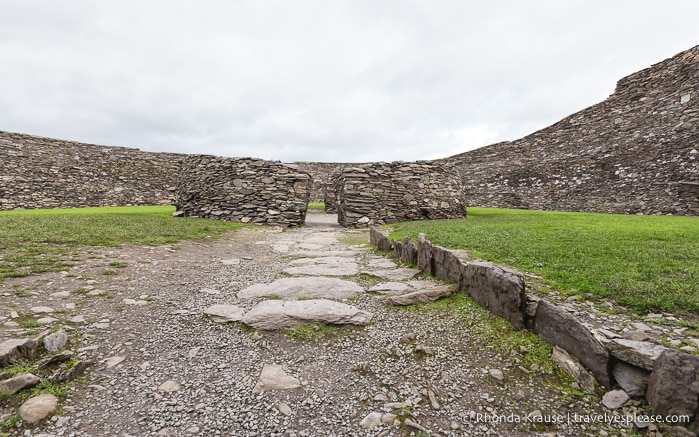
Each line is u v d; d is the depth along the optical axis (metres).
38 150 23.84
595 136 23.08
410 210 17.56
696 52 18.08
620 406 2.78
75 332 3.94
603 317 3.84
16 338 3.51
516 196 24.48
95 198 25.86
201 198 16.67
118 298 5.06
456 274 5.54
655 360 2.73
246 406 2.95
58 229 9.21
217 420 2.76
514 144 29.00
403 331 4.33
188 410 2.86
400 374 3.45
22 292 4.84
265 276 6.80
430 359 3.69
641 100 20.75
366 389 3.22
